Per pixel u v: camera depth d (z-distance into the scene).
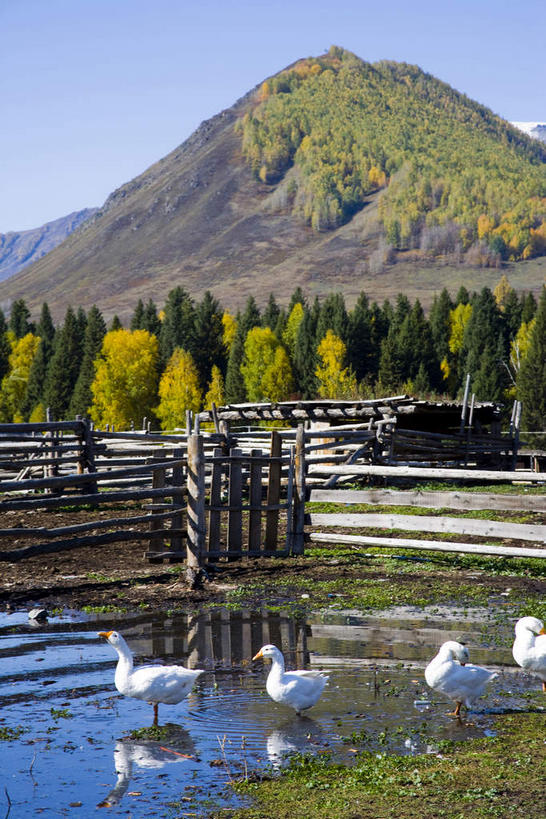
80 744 6.62
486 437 28.30
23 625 10.38
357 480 23.81
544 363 88.25
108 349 115.88
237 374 113.12
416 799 5.58
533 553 12.80
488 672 7.12
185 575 12.91
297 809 5.48
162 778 6.00
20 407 129.50
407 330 114.25
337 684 8.00
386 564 13.82
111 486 22.09
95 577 13.08
